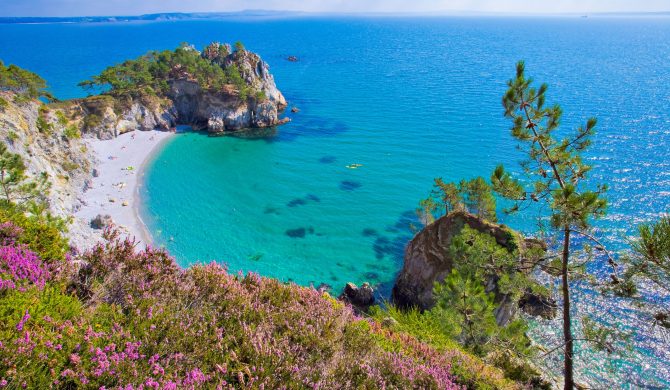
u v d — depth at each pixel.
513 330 19.66
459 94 170.50
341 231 66.12
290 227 66.94
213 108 115.56
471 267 21.98
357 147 108.00
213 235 63.06
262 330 9.95
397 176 89.88
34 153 59.66
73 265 10.91
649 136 104.50
